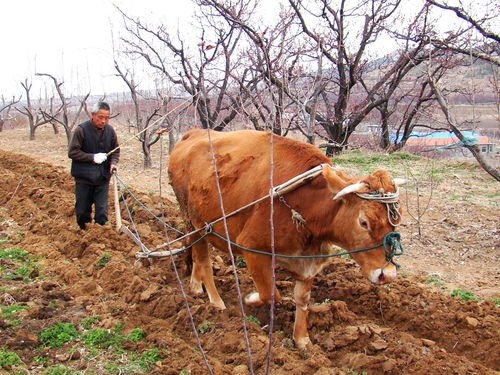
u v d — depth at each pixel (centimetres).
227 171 550
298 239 489
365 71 1852
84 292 637
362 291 637
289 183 480
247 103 1098
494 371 480
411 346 509
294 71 1157
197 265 643
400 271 750
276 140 536
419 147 1848
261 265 514
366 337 530
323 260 513
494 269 757
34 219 931
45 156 2017
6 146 2394
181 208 655
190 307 579
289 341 541
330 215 466
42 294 621
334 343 528
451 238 883
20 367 461
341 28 1389
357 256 454
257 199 511
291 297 635
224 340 512
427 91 1775
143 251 687
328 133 1641
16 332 523
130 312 583
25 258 756
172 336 525
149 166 1627
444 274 743
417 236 891
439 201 1091
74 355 489
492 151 1373
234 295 651
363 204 440
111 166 805
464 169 1420
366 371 483
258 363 478
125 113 2625
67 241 801
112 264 689
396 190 443
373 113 2056
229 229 543
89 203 836
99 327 546
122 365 477
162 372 463
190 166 613
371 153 1648
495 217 971
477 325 558
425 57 1298
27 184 1214
